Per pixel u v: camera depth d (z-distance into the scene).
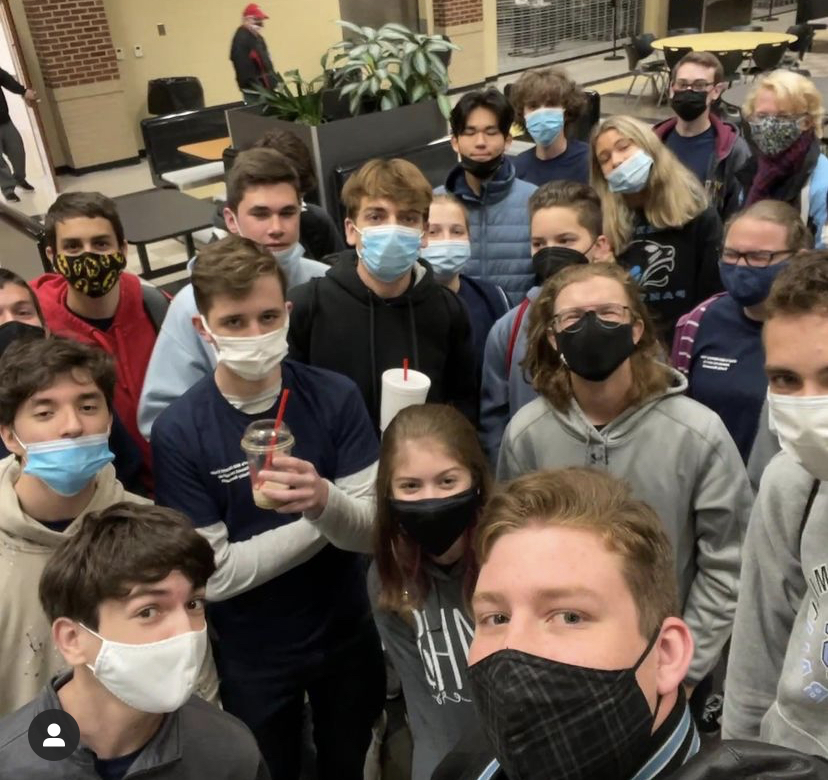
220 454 1.62
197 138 6.77
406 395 1.84
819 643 1.10
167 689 1.16
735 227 1.98
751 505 1.59
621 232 2.70
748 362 2.04
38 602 1.46
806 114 2.90
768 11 14.30
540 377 1.67
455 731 1.56
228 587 1.60
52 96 8.84
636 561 0.80
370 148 4.37
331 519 1.55
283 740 1.85
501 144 2.80
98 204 2.26
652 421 1.58
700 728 2.08
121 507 1.23
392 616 1.59
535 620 0.79
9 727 1.19
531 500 0.85
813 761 0.73
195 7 9.73
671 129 3.69
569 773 0.78
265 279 1.56
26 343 1.52
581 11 12.96
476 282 2.61
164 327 2.02
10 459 1.55
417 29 11.39
